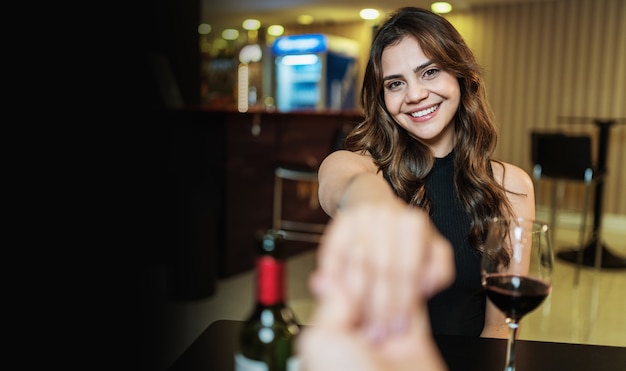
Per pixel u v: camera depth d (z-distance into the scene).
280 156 4.41
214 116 3.74
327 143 4.91
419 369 0.40
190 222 3.51
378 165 1.37
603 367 0.92
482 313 1.38
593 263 4.48
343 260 0.40
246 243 4.17
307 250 4.83
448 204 1.38
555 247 5.08
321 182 1.14
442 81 1.29
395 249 0.40
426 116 1.30
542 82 6.35
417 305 0.41
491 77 6.61
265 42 8.29
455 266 1.35
